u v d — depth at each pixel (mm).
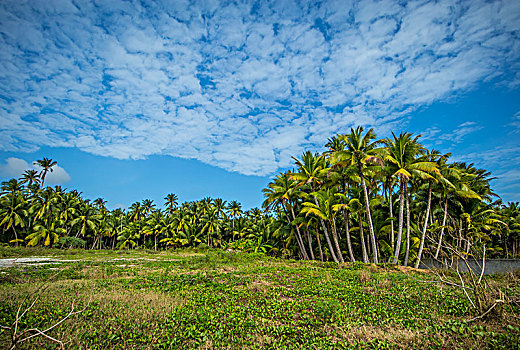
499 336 7227
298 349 6812
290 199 34031
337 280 16672
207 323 8367
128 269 22094
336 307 10273
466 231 28938
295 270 21312
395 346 6926
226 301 11258
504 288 13508
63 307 9766
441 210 29688
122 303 10266
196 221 80688
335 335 7715
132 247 76000
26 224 54250
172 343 6906
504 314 8797
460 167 33125
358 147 26219
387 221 28125
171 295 12070
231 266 25094
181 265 26188
